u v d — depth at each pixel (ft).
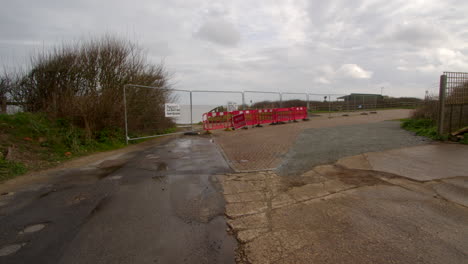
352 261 7.23
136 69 36.99
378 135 30.19
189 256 7.68
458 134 24.99
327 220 9.77
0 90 30.68
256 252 7.82
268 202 11.70
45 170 17.95
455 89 25.41
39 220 10.13
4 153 18.95
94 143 26.91
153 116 38.99
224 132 41.01
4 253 7.86
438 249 7.71
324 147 23.95
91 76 33.53
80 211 10.96
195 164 19.42
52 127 26.27
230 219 10.10
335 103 71.51
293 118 55.57
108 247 8.17
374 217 9.89
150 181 15.21
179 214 10.59
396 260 7.22
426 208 10.57
